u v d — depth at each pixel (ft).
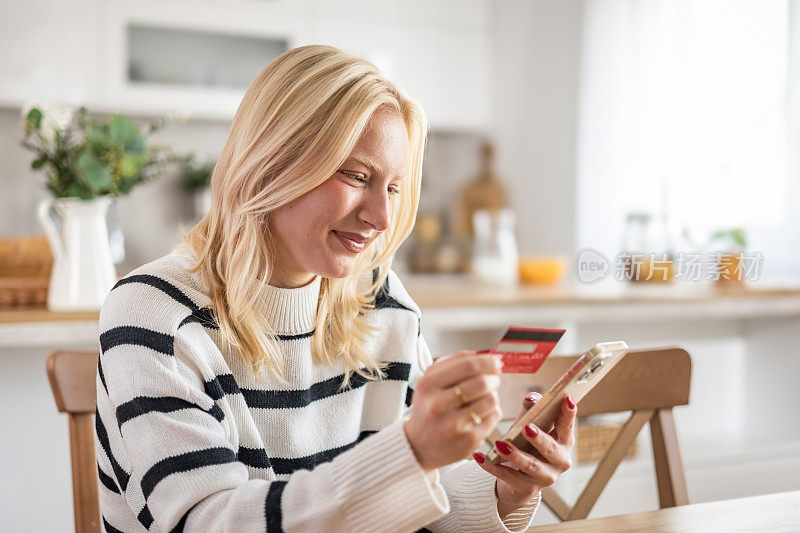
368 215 2.86
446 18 13.66
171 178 13.55
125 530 3.04
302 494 2.31
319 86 2.79
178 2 11.93
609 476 3.95
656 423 4.03
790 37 9.20
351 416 3.46
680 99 10.69
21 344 5.82
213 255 3.11
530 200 13.48
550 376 4.04
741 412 9.59
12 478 6.10
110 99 11.78
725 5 10.05
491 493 3.05
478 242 8.97
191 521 2.40
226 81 12.34
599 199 11.82
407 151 2.93
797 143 9.12
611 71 11.66
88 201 6.25
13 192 12.73
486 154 14.42
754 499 3.19
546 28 12.92
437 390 2.19
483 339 8.23
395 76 13.38
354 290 3.40
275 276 3.14
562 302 7.57
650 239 8.98
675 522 2.93
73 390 3.57
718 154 10.13
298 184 2.77
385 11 13.20
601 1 11.79
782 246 9.36
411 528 2.24
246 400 3.11
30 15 11.36
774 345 9.17
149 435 2.55
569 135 12.48
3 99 11.39
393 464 2.23
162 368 2.69
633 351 4.00
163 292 2.90
